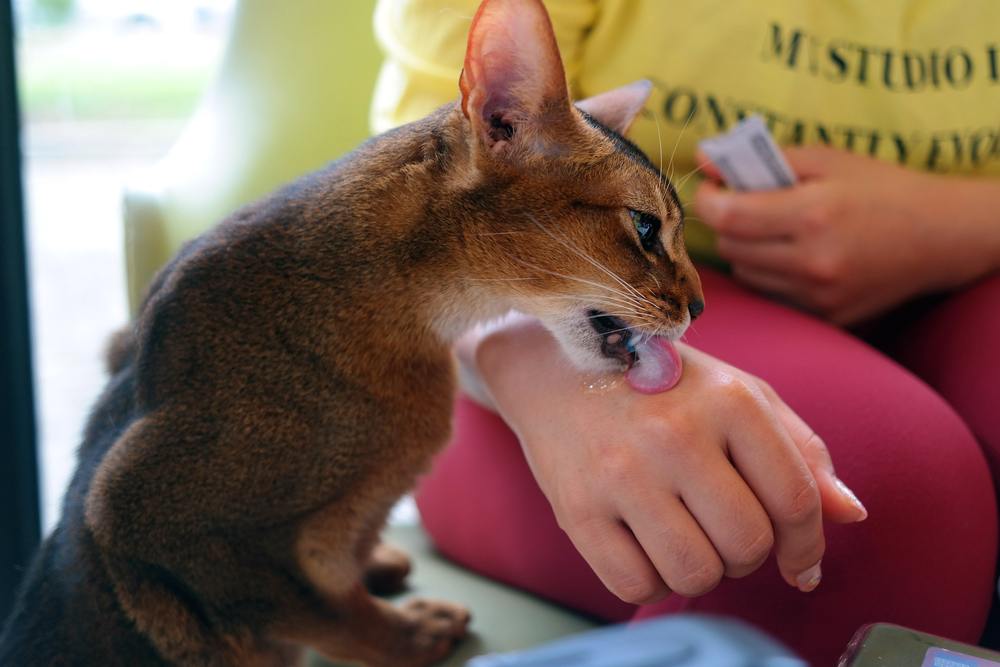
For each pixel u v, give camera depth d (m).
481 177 0.61
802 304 0.76
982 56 0.77
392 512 0.66
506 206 0.61
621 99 0.67
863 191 0.74
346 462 0.61
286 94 0.82
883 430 0.60
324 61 0.81
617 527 0.55
